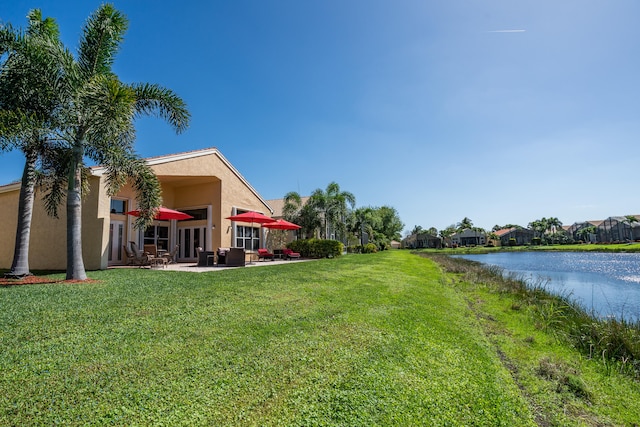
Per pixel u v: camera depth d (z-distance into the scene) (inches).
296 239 1088.8
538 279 714.8
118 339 183.8
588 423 135.8
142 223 482.0
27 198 440.8
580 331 267.6
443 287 493.0
